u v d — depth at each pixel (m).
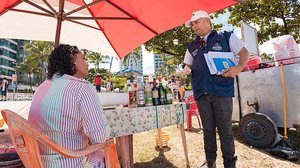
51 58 1.51
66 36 4.06
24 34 3.83
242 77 4.62
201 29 2.46
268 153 3.60
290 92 3.94
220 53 2.35
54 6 3.45
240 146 3.87
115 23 3.55
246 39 5.39
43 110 1.33
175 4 2.63
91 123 1.33
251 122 3.92
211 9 2.43
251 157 3.37
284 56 4.08
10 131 1.26
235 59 2.42
